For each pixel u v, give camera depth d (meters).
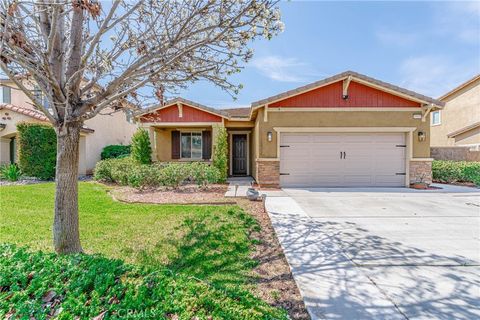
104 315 2.06
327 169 12.09
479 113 19.25
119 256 4.32
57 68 3.43
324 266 4.09
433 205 8.43
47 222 5.96
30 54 3.23
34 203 7.81
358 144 12.05
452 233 5.66
